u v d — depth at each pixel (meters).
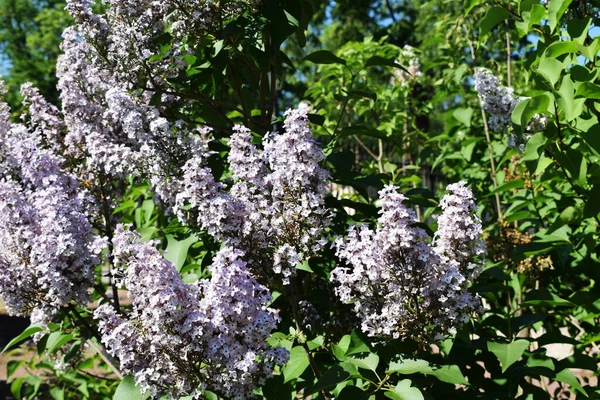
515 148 3.26
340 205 3.04
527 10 3.09
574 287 4.09
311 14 3.48
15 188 2.73
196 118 3.60
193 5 2.99
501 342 2.74
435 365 2.35
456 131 5.14
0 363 8.66
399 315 2.32
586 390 2.98
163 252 2.32
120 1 3.01
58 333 3.24
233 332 2.15
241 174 2.45
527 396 2.90
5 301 2.66
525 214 3.83
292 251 2.39
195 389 2.17
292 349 2.73
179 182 2.76
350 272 2.85
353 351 2.49
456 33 5.21
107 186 3.30
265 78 3.34
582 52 2.66
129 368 2.21
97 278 2.96
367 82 6.19
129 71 3.05
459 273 2.37
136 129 2.82
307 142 2.36
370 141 8.18
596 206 2.79
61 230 2.56
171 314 2.09
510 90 3.19
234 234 2.45
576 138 3.15
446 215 2.39
